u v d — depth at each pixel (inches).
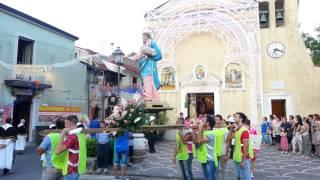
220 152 290.0
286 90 850.1
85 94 920.9
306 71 847.7
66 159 213.5
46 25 775.1
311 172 407.8
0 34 654.5
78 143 216.2
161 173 399.9
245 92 858.8
